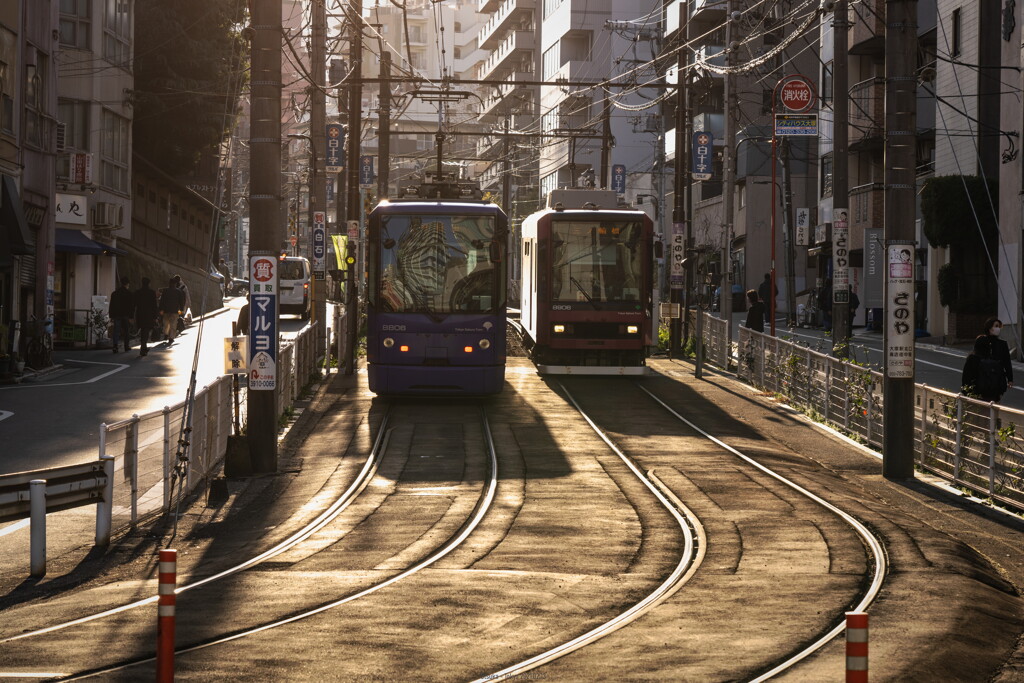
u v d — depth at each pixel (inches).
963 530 542.6
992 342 735.7
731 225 1435.8
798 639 348.8
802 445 827.4
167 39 2149.4
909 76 694.5
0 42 1187.3
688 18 2689.5
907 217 696.4
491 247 1032.8
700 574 439.8
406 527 535.8
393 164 5068.9
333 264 2571.4
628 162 3531.0
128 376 1194.0
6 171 1210.0
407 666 319.0
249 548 496.4
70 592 426.9
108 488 501.4
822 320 2031.3
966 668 327.3
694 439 829.2
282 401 922.1
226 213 2923.2
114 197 1841.8
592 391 1131.3
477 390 1020.5
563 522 543.5
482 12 4884.4
